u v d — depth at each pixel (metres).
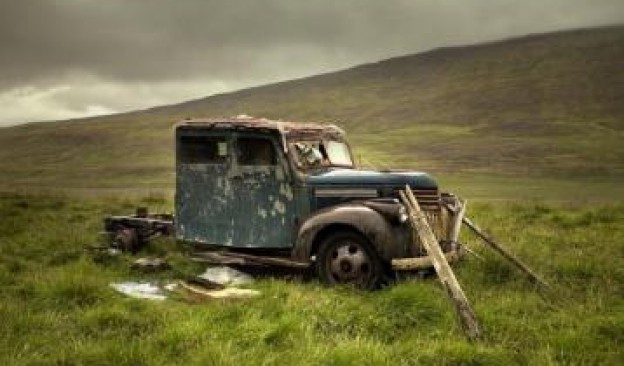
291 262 9.16
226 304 7.67
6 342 6.44
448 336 6.56
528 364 5.94
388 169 10.14
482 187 58.53
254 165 9.75
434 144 126.81
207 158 10.12
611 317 6.84
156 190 53.12
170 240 11.77
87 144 177.25
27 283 8.70
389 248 8.45
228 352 6.00
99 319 7.13
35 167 129.50
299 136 9.85
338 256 8.78
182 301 8.39
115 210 18.30
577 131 145.25
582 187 58.28
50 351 6.30
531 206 18.58
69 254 10.99
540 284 8.59
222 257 9.90
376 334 6.76
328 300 7.54
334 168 10.16
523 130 151.62
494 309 7.49
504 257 9.75
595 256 10.42
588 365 5.96
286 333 6.57
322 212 9.00
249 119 10.11
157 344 6.39
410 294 7.34
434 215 9.20
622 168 87.00
